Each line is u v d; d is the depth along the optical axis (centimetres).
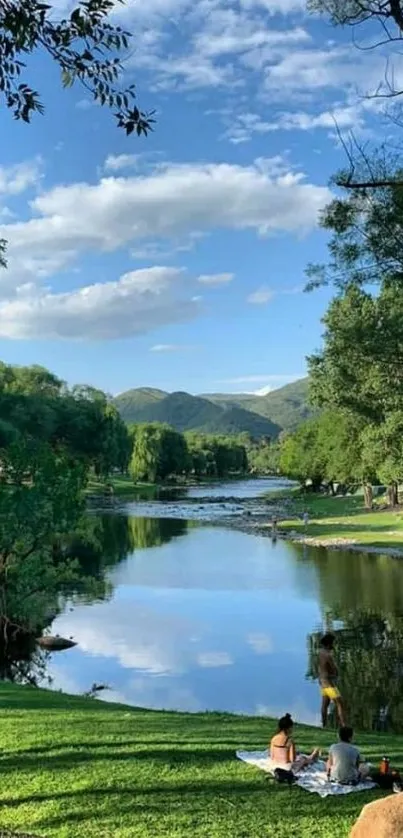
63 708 1520
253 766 1018
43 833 800
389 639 2617
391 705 1894
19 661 2444
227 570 4325
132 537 6094
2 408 8962
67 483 3072
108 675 2259
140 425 16150
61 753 1081
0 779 970
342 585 3725
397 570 4134
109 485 12950
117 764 1026
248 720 1454
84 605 3372
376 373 2338
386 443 5441
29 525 2947
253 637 2717
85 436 10331
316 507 9150
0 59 730
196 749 1101
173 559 4816
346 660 2359
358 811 866
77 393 11344
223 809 869
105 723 1316
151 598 3509
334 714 1828
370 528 6247
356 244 1491
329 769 977
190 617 3072
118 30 734
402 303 1972
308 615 3064
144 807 872
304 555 4881
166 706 1934
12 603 2881
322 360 3231
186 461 17188
